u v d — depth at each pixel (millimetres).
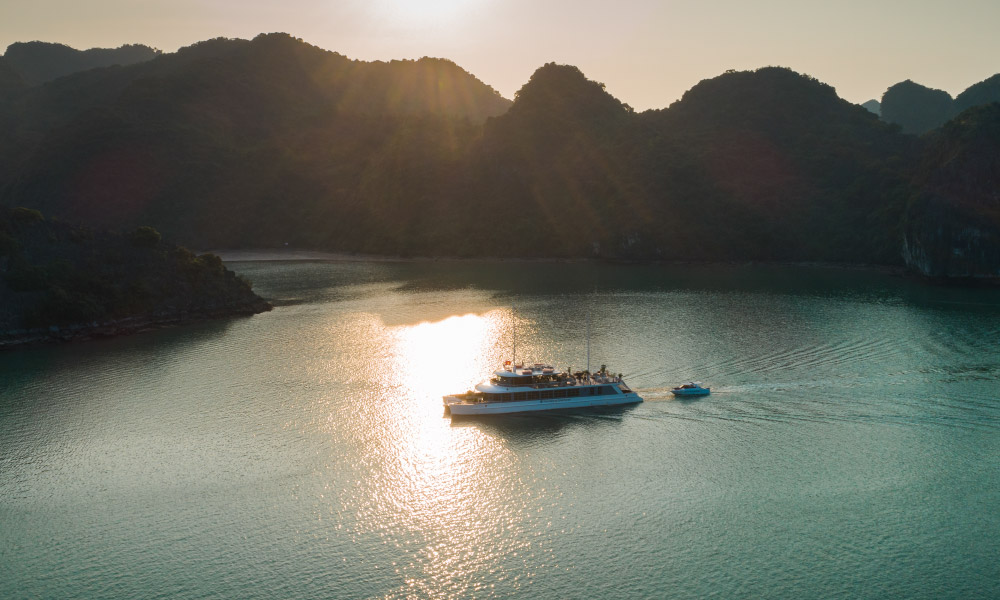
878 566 66812
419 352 140750
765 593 63500
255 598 63719
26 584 66000
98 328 158625
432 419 103125
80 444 94938
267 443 94750
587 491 81312
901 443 91312
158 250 186250
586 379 109875
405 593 64250
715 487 81438
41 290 157250
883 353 131250
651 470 85812
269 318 181250
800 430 96062
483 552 70125
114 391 116438
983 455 87500
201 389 117312
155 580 66250
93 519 76625
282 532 73750
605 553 69688
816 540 70938
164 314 172375
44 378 124250
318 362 134000
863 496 78688
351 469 87250
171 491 82250
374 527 74688
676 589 64250
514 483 83500
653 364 126688
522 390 105062
